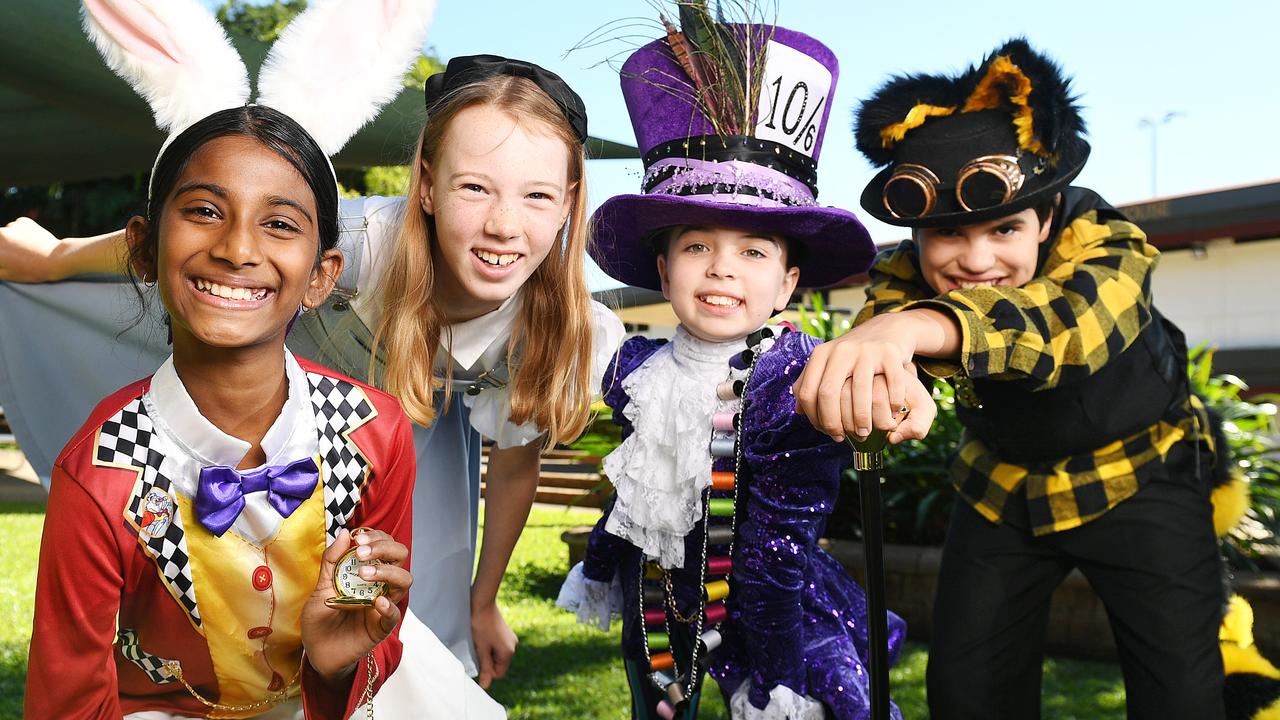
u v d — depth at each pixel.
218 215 1.26
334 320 2.08
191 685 1.52
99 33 1.69
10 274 2.38
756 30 1.92
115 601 1.34
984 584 2.20
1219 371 12.42
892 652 1.97
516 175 1.77
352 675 1.48
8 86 3.49
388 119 3.55
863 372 1.35
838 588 1.93
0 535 5.99
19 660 3.32
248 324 1.28
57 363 2.42
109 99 3.51
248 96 1.84
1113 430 2.08
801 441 1.70
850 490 4.35
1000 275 2.04
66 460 1.32
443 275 1.93
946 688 2.19
